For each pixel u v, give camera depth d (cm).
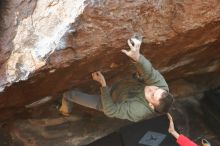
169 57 463
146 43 397
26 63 373
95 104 427
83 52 376
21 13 386
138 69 372
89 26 371
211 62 571
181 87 646
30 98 424
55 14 379
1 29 384
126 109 384
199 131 658
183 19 403
